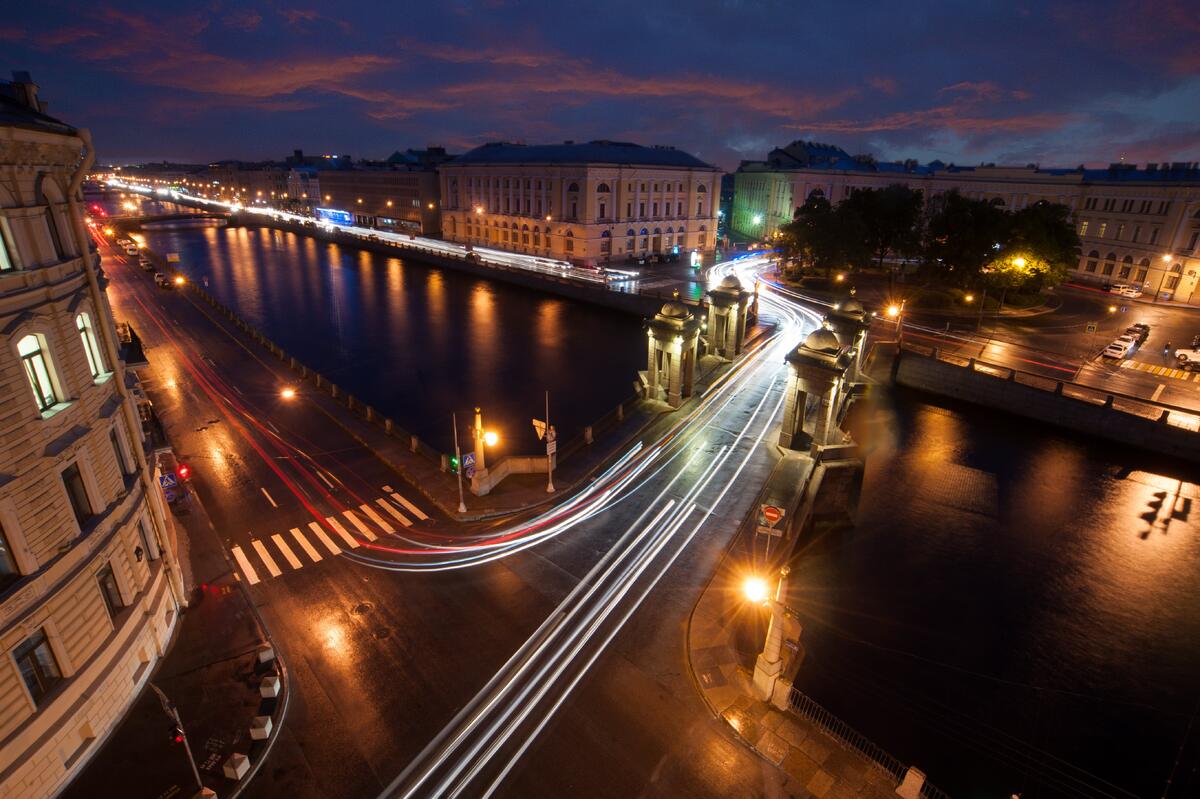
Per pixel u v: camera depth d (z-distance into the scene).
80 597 16.81
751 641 21.91
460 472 28.72
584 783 16.64
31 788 15.17
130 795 15.88
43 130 15.26
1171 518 33.75
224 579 24.20
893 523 33.16
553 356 60.34
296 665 20.31
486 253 114.25
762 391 46.22
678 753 17.53
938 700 21.97
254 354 52.94
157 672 19.73
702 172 113.69
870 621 25.84
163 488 27.41
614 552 26.58
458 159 131.00
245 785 16.34
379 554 26.22
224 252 126.00
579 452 35.88
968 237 72.12
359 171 164.75
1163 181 78.56
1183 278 76.00
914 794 16.27
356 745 17.56
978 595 27.56
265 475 32.56
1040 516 33.91
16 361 14.85
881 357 54.22
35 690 15.77
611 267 100.69
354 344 63.81
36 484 15.48
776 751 17.69
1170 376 50.50
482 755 17.34
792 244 89.81
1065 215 72.56
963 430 45.41
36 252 15.81
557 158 106.44
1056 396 44.94
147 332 59.75
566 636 21.80
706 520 29.03
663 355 42.41
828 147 150.38
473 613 22.83
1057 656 24.23
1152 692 22.70
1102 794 18.81
